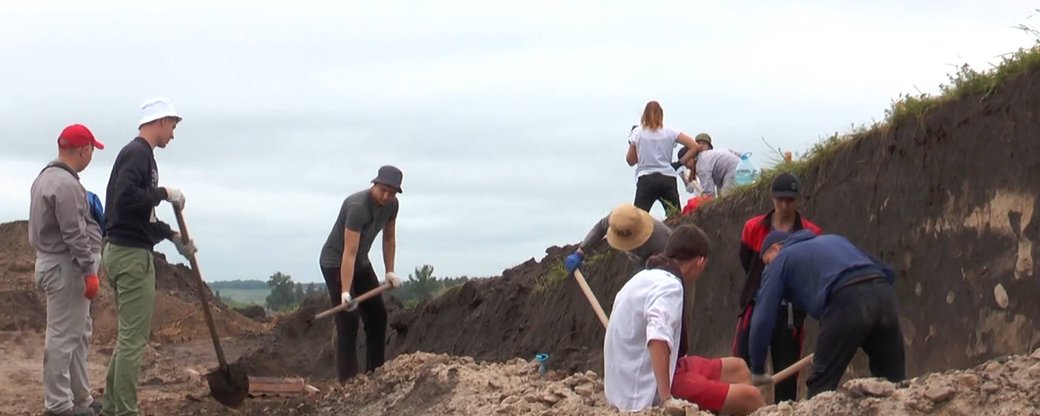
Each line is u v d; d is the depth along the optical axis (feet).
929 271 29.81
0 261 62.59
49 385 29.45
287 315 68.44
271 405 35.09
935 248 29.73
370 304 35.60
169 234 29.60
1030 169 27.55
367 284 35.60
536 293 45.14
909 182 30.81
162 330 67.36
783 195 26.43
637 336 21.95
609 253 41.27
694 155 41.50
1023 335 26.99
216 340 32.50
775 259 23.61
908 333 30.14
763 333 23.35
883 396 19.35
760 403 21.83
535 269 47.75
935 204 29.99
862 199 32.19
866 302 22.56
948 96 30.30
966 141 29.30
